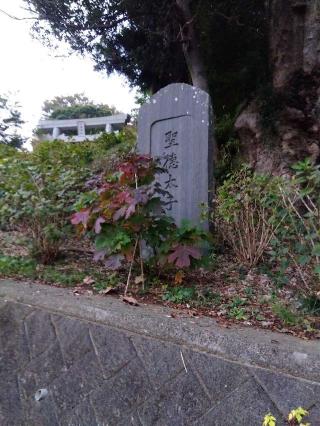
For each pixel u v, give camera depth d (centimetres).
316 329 217
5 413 213
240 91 723
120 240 267
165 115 411
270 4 619
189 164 388
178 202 391
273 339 193
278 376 165
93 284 302
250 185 336
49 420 199
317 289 262
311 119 535
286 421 151
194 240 276
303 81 544
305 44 539
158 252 290
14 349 229
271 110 579
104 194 278
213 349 186
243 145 621
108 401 188
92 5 665
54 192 356
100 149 843
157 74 822
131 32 735
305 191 241
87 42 716
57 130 2005
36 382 212
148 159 288
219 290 297
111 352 203
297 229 251
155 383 183
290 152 541
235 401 164
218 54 750
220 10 697
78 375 203
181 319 218
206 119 381
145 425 174
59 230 360
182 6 662
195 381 177
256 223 344
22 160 391
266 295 281
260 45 686
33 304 249
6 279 306
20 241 379
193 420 167
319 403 151
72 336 219
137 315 217
